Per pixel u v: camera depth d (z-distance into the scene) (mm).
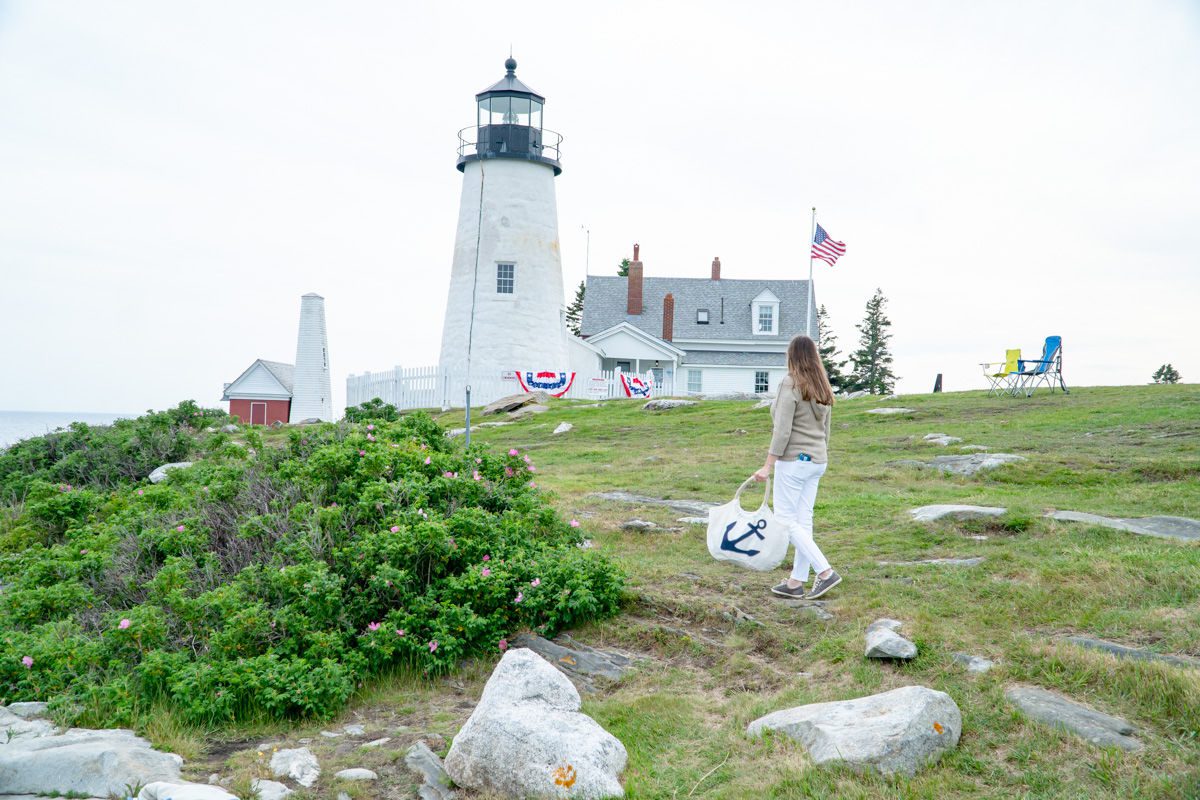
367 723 5633
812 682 5598
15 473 15391
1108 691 4871
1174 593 6035
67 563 7695
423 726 5523
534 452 17625
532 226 33219
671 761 4852
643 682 5949
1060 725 4586
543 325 33500
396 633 6359
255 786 4613
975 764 4422
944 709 4703
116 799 4469
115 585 7559
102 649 6266
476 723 4793
